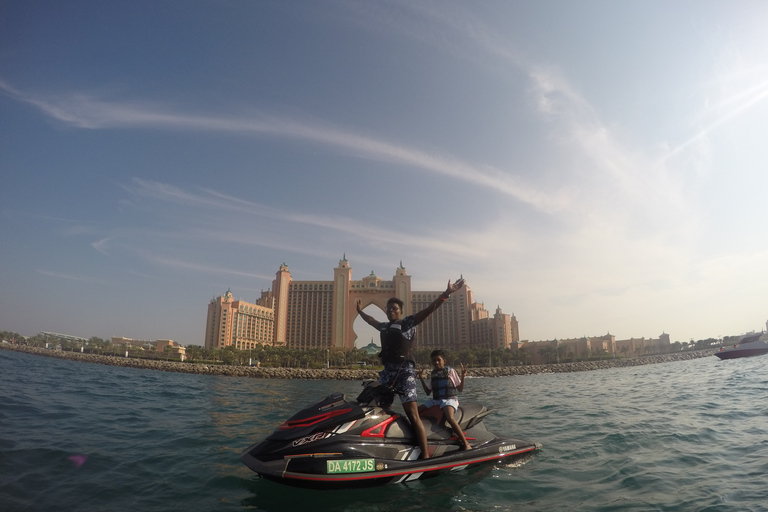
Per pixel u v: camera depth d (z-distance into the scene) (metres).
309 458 4.74
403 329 5.49
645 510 4.37
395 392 5.53
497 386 32.81
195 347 140.88
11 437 6.68
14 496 4.38
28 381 16.31
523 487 5.16
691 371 37.75
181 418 9.71
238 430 8.42
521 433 8.67
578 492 4.96
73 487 4.76
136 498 4.56
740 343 97.94
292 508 4.42
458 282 5.28
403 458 5.30
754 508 4.27
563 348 167.00
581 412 11.73
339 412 5.19
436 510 4.42
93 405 10.84
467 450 5.90
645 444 7.26
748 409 10.55
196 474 5.43
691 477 5.37
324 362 142.50
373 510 4.39
